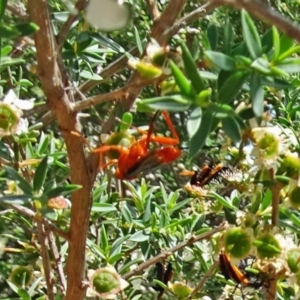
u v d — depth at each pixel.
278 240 0.45
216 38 0.41
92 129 0.74
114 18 0.44
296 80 0.52
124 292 0.58
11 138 0.53
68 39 0.55
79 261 0.47
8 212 0.60
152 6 0.46
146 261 0.57
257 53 0.39
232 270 0.48
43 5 0.42
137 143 0.42
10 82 0.57
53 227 0.47
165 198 0.61
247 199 0.62
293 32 0.35
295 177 0.45
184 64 0.39
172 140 0.42
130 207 0.63
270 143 0.44
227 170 0.54
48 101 0.44
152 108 0.39
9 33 0.39
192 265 0.67
